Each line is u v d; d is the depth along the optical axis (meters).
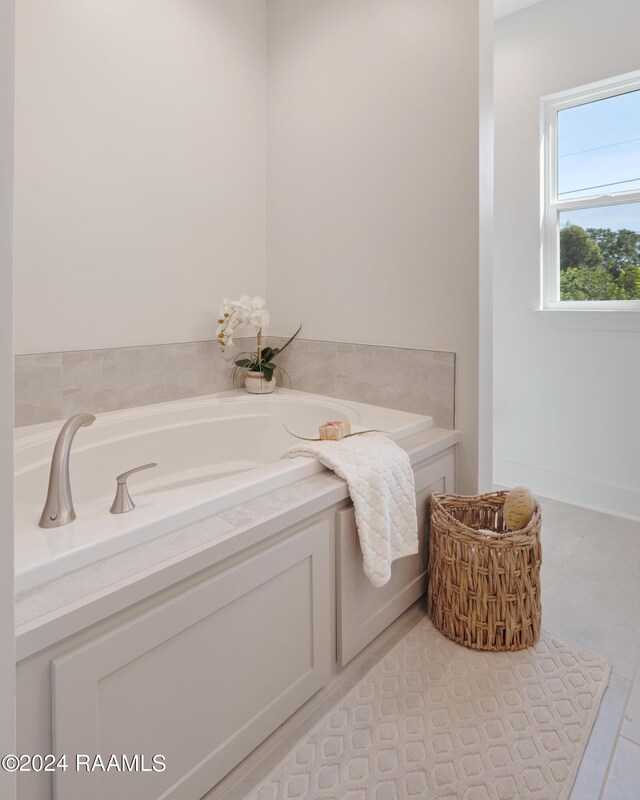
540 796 1.16
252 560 1.17
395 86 2.10
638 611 1.87
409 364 2.13
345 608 1.47
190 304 2.38
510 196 3.01
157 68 2.17
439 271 2.03
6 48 0.52
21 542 0.98
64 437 1.14
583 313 2.73
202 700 1.08
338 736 1.33
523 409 3.07
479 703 1.43
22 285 1.84
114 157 2.05
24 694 0.80
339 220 2.35
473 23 1.86
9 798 0.55
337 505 1.43
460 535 1.65
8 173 0.53
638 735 1.33
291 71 2.50
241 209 2.56
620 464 2.73
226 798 1.16
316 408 2.30
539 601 1.70
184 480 2.15
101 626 0.90
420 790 1.18
